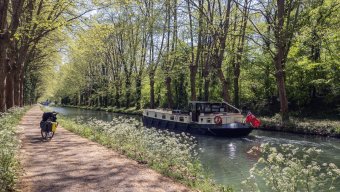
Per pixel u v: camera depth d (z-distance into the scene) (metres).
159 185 7.91
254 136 22.64
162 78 42.69
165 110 31.84
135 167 9.72
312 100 33.19
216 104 26.06
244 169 13.06
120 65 58.53
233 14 30.91
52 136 15.48
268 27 29.06
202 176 8.65
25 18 21.17
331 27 24.84
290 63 30.25
